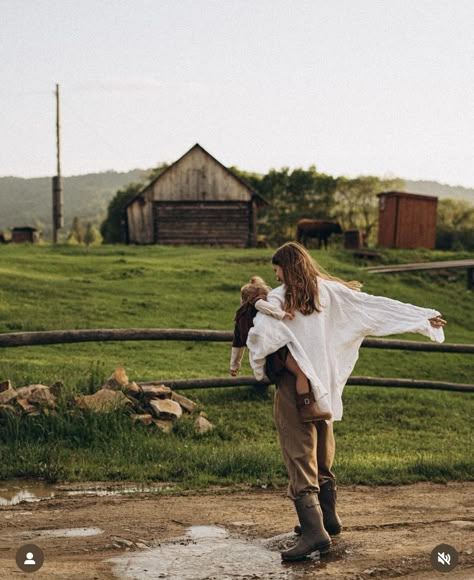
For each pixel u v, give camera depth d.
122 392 9.98
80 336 9.95
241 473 7.63
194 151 46.41
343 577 4.39
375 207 88.31
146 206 46.38
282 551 4.80
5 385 9.62
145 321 20.45
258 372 4.95
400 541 5.15
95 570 4.51
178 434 9.69
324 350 4.93
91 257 34.06
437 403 13.53
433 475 7.83
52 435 8.75
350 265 33.44
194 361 16.44
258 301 4.96
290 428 4.95
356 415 12.17
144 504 6.41
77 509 6.22
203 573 4.49
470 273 31.42
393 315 5.12
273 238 88.50
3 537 5.32
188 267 30.33
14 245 39.03
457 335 24.52
